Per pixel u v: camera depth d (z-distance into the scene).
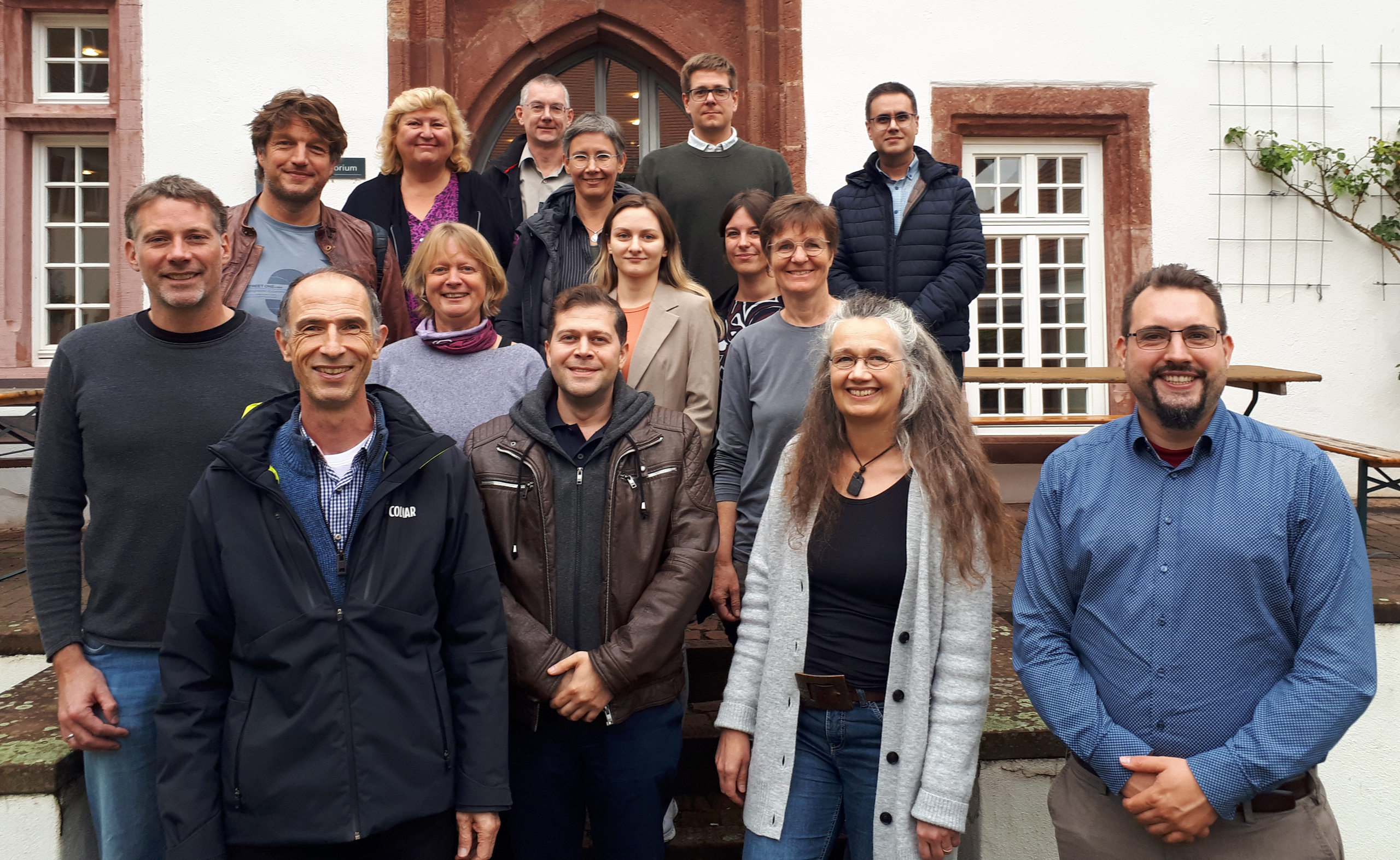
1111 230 5.97
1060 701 1.90
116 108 5.52
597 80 6.06
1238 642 1.79
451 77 5.73
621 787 2.22
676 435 2.32
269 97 5.50
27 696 2.90
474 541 2.03
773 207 2.76
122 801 2.15
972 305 6.04
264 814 1.80
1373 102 5.94
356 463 1.95
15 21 5.49
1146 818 1.78
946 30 5.77
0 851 2.32
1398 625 3.63
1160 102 5.87
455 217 3.61
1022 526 5.09
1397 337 5.96
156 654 2.17
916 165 3.94
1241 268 5.91
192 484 2.13
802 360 2.66
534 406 2.29
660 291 2.99
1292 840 1.78
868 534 2.05
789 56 5.71
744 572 2.67
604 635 2.21
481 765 1.94
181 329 2.19
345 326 1.88
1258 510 1.79
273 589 1.84
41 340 5.70
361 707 1.83
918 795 1.95
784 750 2.06
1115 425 2.01
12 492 5.55
